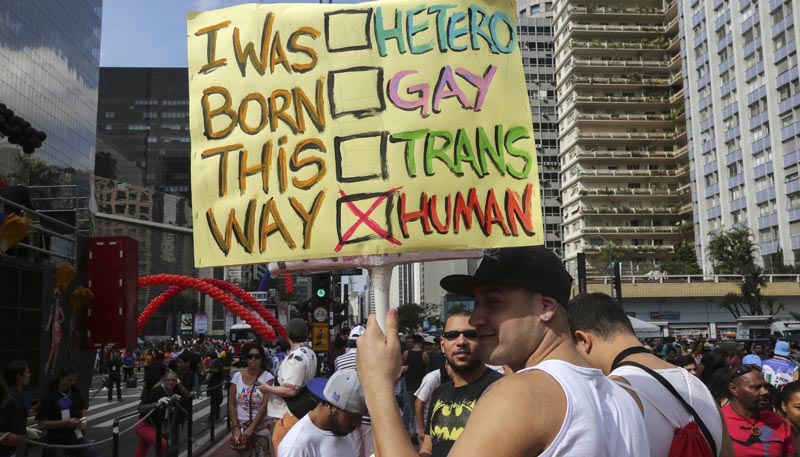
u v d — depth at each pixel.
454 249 3.32
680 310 70.38
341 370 4.19
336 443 4.18
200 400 24.95
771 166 69.19
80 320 11.48
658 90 90.44
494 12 3.59
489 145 3.44
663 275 72.75
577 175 88.94
